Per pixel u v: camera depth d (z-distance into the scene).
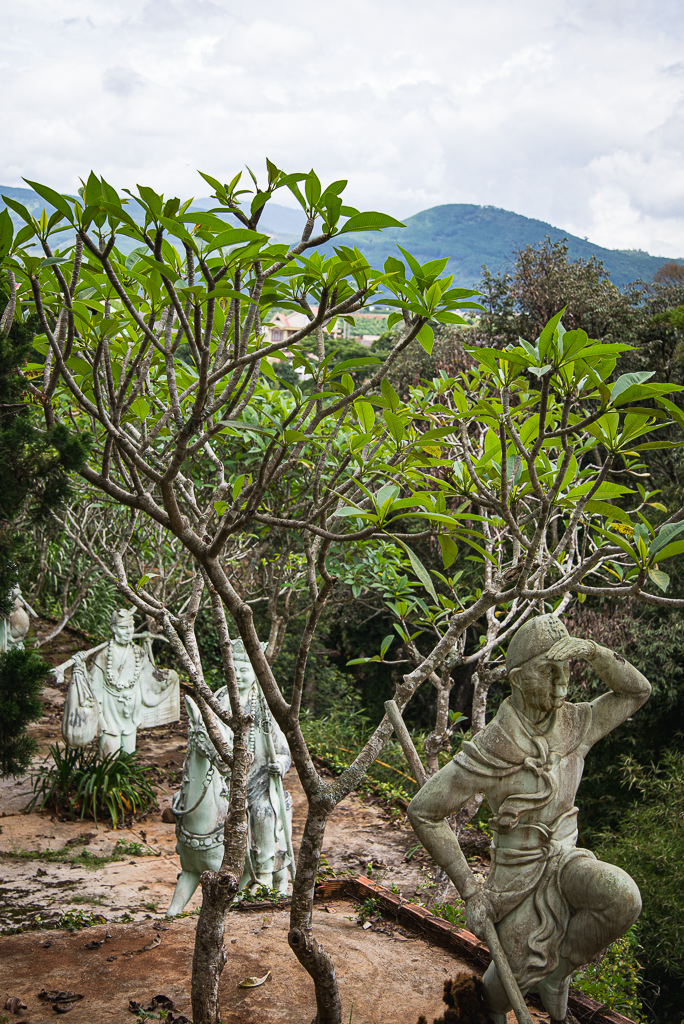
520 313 16.05
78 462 3.36
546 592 3.20
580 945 3.11
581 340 2.64
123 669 10.37
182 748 12.40
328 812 3.34
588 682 10.87
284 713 3.32
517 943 3.17
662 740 11.29
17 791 9.75
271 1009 3.91
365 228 2.50
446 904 6.07
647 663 10.56
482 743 3.26
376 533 3.04
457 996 3.47
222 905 3.32
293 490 5.64
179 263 2.82
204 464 6.18
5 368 3.68
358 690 18.03
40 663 4.78
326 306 2.66
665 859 8.57
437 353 15.84
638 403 12.19
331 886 5.52
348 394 3.21
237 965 4.40
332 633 19.08
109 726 10.17
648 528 3.09
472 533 3.55
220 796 6.30
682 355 12.10
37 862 7.91
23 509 4.22
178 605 12.28
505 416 3.07
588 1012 3.98
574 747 3.32
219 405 2.78
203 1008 3.30
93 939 4.96
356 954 4.54
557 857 3.21
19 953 4.71
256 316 3.17
